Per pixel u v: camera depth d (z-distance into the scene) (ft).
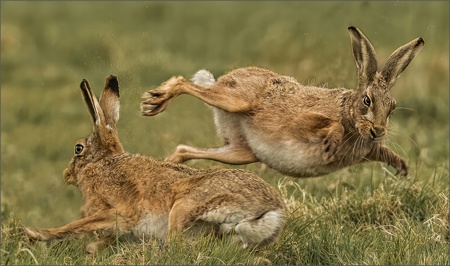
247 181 60.95
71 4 171.63
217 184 60.75
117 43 127.03
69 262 60.08
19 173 106.83
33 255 57.82
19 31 157.69
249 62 132.05
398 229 67.62
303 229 67.31
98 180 65.77
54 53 151.74
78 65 147.43
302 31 128.77
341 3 126.93
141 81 106.32
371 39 122.62
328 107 69.51
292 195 74.90
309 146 69.46
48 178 103.24
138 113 90.99
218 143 87.66
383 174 78.84
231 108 71.00
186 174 63.36
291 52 127.13
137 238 64.03
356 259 62.34
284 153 70.49
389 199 73.61
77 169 67.87
